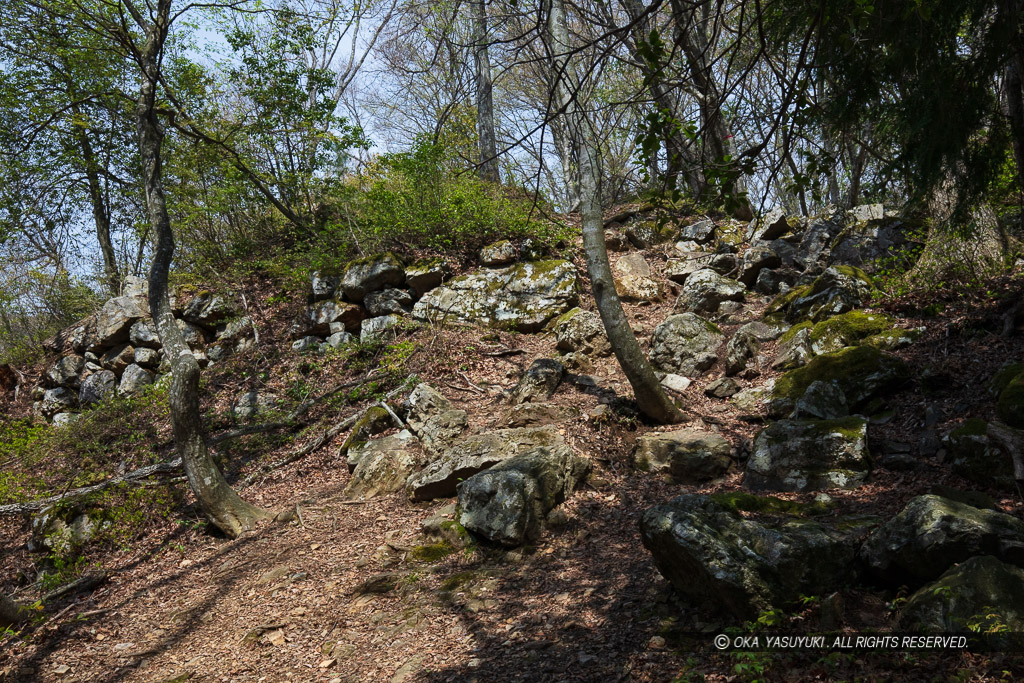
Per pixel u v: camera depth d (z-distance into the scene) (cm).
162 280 958
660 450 853
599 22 420
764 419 893
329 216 1642
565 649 521
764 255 1343
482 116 1620
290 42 1508
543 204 1511
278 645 635
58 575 888
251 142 1600
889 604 471
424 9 797
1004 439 604
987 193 783
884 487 668
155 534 948
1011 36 548
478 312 1310
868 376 854
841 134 583
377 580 703
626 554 655
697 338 1103
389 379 1190
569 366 1115
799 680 407
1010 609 402
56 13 1165
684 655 471
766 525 522
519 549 710
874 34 460
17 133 1491
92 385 1491
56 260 1833
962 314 909
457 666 535
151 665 648
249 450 1122
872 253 1203
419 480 870
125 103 1597
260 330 1431
